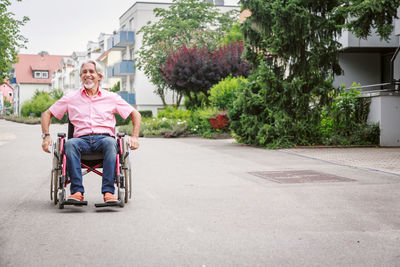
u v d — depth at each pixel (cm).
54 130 3347
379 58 2423
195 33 4075
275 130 1567
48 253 416
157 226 523
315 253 420
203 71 2795
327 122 1655
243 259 402
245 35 1622
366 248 436
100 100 664
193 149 1612
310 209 618
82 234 486
